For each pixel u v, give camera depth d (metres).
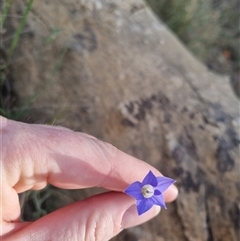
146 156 0.15
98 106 0.16
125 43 0.18
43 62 0.16
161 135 0.16
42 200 0.15
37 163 0.10
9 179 0.10
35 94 0.15
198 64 0.20
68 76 0.16
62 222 0.10
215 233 0.15
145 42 0.19
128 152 0.15
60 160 0.10
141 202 0.10
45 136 0.10
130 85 0.17
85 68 0.17
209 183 0.15
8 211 0.10
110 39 0.18
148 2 0.27
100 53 0.17
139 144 0.16
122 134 0.16
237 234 0.14
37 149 0.10
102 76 0.17
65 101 0.16
